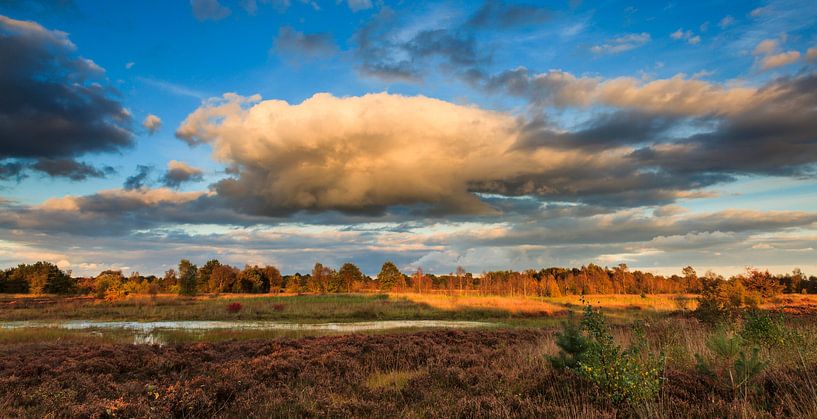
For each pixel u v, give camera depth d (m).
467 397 8.23
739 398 7.12
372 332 23.61
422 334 18.80
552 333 17.56
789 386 7.49
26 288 83.62
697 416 6.56
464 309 43.75
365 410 7.88
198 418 7.95
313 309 41.78
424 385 9.62
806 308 25.36
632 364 7.10
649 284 111.06
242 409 8.18
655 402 7.00
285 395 8.95
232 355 13.98
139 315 37.22
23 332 21.86
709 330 14.78
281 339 16.98
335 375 10.99
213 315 37.38
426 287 110.25
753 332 9.42
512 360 11.74
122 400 8.35
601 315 7.93
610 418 6.46
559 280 104.25
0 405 8.03
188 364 12.26
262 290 112.69
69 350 13.99
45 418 7.32
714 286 23.38
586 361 7.94
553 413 6.93
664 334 13.50
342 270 103.56
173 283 76.94
